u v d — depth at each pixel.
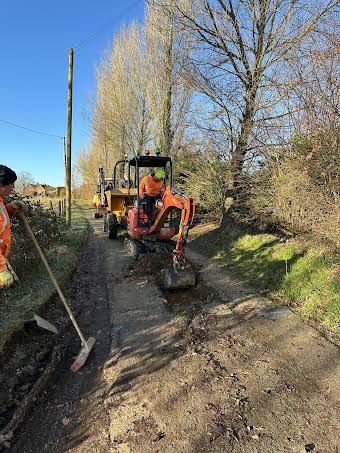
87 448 3.04
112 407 3.52
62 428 3.29
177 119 17.88
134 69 23.11
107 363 4.30
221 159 11.81
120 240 12.86
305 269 6.49
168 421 3.27
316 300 5.57
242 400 3.51
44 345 4.73
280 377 3.86
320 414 3.29
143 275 7.74
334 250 6.39
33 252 7.21
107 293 6.80
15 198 6.81
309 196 6.93
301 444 2.95
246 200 10.34
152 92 19.83
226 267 8.42
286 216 8.20
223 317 5.46
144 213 9.02
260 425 3.18
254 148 8.86
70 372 4.18
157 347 4.62
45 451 3.03
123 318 5.57
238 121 10.26
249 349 4.47
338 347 4.43
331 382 3.74
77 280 7.68
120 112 24.05
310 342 4.58
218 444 2.97
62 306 6.07
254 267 7.80
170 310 5.82
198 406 3.45
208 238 11.53
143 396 3.64
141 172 14.37
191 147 13.77
